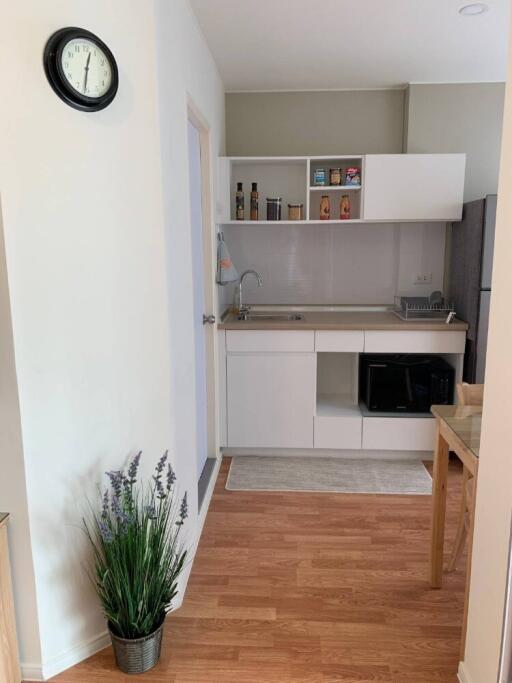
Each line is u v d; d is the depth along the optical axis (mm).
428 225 3748
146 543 1719
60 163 1595
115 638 1733
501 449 1437
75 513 1763
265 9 2471
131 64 1739
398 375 3430
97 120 1669
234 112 3760
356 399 3715
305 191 3779
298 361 3377
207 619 2016
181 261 2180
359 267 3848
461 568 2336
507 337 1396
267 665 1794
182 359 2207
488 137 3615
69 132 1603
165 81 1933
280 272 3889
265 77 3459
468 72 3381
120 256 1788
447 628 1971
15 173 1497
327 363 3930
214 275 3234
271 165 3754
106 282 1761
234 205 3801
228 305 3938
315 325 3326
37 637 1710
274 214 3613
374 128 3738
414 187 3416
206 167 3049
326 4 2426
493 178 3656
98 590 1779
